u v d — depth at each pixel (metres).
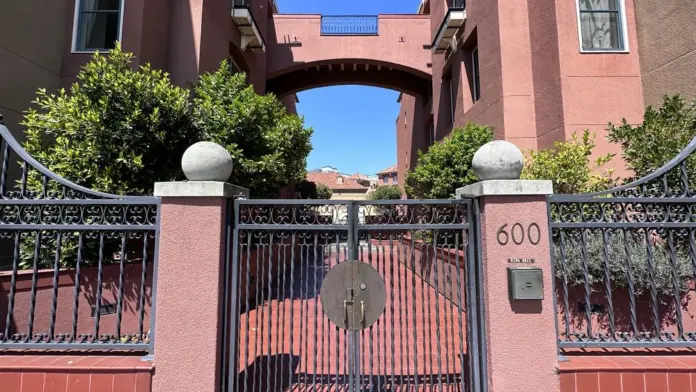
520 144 7.85
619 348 3.15
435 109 13.15
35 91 6.78
